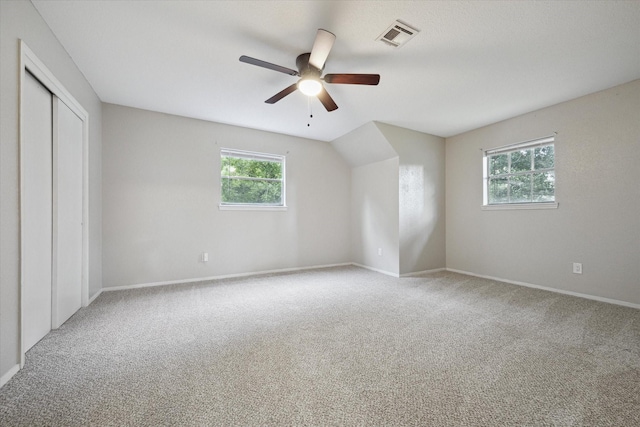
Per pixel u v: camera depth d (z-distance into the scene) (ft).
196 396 4.67
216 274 13.29
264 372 5.41
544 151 11.64
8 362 5.01
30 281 6.24
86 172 9.04
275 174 15.20
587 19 6.19
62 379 5.12
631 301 9.18
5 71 4.88
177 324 7.79
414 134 14.40
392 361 5.84
